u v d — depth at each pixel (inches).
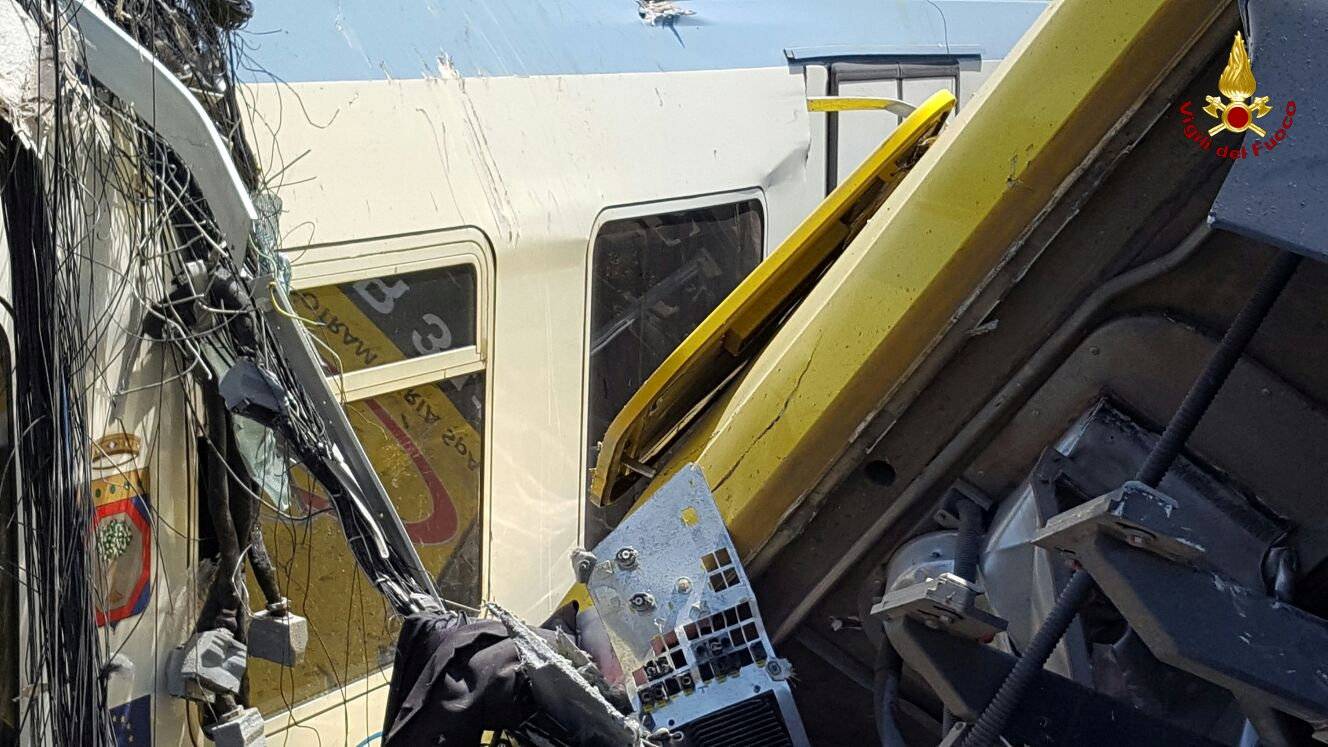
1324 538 76.1
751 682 88.6
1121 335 83.0
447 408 130.7
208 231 93.4
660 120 160.4
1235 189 62.0
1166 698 77.7
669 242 161.9
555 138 144.6
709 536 92.0
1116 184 81.7
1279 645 61.4
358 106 122.4
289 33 121.1
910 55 206.5
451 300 130.3
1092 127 80.0
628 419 115.1
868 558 92.9
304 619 103.0
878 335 86.8
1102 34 79.9
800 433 90.0
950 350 85.5
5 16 78.6
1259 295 67.1
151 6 89.9
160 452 94.1
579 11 159.3
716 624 90.2
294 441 90.1
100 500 89.4
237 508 98.8
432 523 129.7
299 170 115.1
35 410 82.0
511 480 139.6
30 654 85.1
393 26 132.0
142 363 92.0
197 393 96.0
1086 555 63.2
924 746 91.2
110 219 88.9
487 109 137.1
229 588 98.7
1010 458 87.8
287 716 112.3
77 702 83.3
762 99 177.5
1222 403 78.9
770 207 178.7
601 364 153.9
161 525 94.6
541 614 146.1
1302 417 77.4
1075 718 71.0
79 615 83.4
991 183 83.0
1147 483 65.6
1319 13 63.7
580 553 93.4
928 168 93.0
